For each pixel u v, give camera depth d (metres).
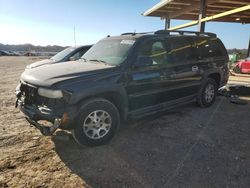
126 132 4.41
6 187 2.73
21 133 4.31
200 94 5.81
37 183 2.83
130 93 4.12
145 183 2.85
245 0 10.97
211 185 2.81
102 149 3.72
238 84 8.88
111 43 4.84
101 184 2.83
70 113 3.36
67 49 9.67
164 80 4.70
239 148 3.77
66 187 2.76
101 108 3.70
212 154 3.56
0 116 5.32
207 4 11.24
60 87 3.35
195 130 4.53
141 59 4.16
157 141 4.03
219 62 6.16
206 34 6.08
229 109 5.99
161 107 4.81
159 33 5.01
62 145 3.84
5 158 3.38
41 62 9.27
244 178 2.95
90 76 3.66
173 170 3.13
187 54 5.30
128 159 3.42
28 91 3.73
